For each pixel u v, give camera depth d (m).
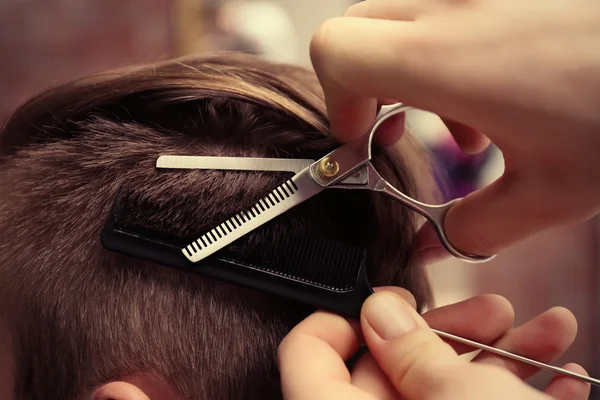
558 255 1.16
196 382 0.46
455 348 0.47
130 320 0.46
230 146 0.48
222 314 0.46
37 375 0.50
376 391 0.41
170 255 0.44
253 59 0.60
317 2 1.34
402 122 0.49
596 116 0.32
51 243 0.49
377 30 0.36
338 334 0.42
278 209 0.44
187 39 1.22
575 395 0.45
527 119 0.33
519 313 1.16
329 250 0.44
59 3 1.20
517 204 0.40
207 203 0.45
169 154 0.47
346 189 0.48
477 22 0.34
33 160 0.52
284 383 0.38
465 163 0.55
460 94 0.34
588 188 0.36
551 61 0.32
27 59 1.20
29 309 0.49
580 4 0.32
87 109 0.52
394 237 0.51
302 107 0.50
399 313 0.40
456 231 0.45
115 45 1.22
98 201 0.48
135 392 0.43
